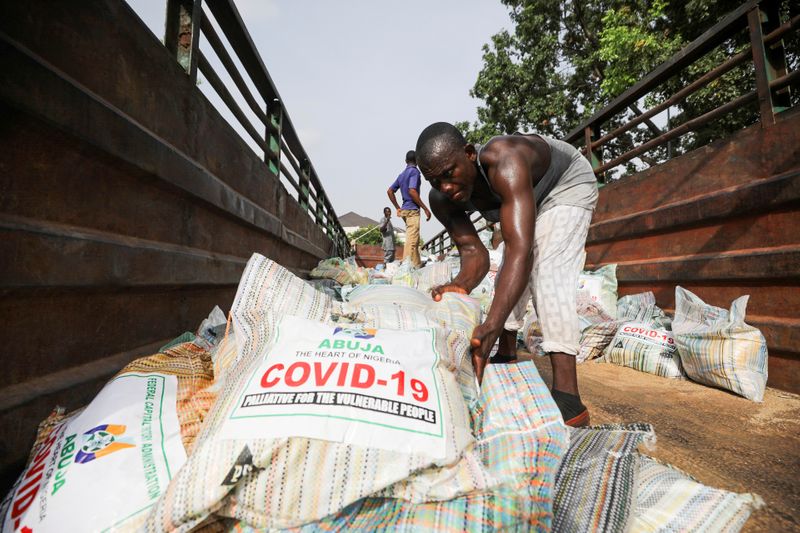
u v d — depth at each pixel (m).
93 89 1.43
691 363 2.69
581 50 13.98
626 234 4.09
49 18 1.23
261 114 3.94
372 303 1.53
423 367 1.05
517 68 14.01
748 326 2.46
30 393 1.16
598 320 3.66
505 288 1.43
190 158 2.21
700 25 9.04
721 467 1.54
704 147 3.21
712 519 0.98
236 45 3.26
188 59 2.22
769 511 1.25
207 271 2.38
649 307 3.62
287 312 1.35
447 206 2.19
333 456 0.87
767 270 2.56
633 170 12.45
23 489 0.91
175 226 2.08
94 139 1.36
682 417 2.09
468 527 0.84
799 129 2.46
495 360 2.31
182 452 0.97
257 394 0.94
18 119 1.11
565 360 1.73
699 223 3.22
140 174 1.69
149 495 0.87
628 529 0.96
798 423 1.98
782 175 2.53
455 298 1.65
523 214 1.48
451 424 0.96
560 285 1.74
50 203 1.25
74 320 1.38
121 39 1.59
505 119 14.88
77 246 1.32
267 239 3.99
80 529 0.81
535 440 1.02
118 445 0.94
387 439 0.89
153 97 1.83
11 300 1.12
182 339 1.78
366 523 0.87
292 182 5.28
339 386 0.95
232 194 2.77
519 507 0.88
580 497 1.04
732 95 8.08
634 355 3.14
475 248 2.20
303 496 0.85
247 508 0.86
